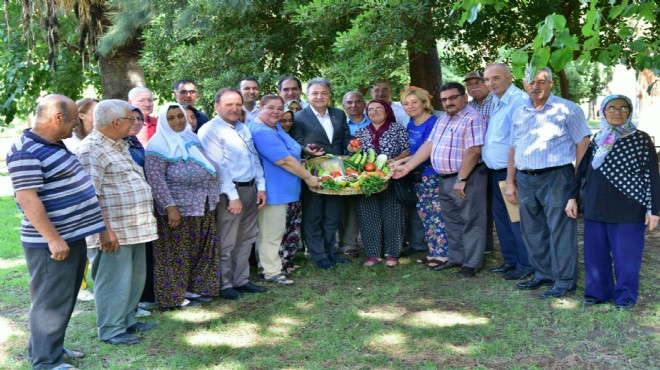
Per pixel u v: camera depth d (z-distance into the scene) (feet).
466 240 19.02
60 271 12.07
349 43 21.07
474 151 18.33
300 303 17.03
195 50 25.54
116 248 13.46
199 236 16.88
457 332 14.55
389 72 21.66
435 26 22.66
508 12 25.90
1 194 41.88
